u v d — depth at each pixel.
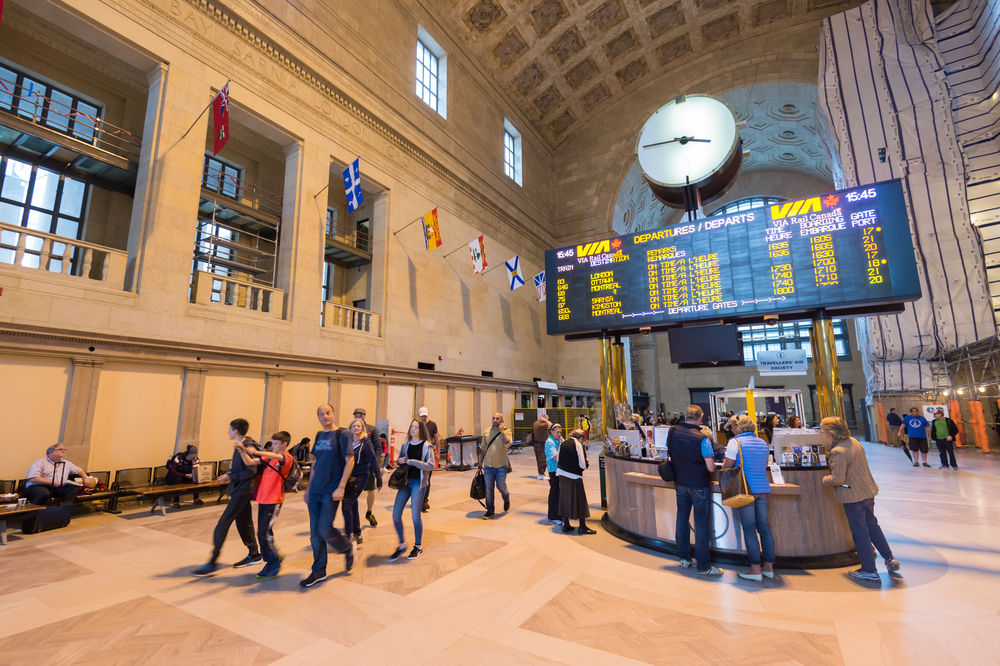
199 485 8.25
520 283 18.98
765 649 3.15
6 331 7.35
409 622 3.59
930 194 19.31
